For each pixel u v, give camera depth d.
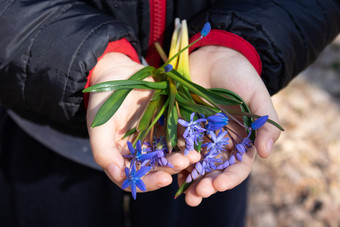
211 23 0.36
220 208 0.48
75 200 0.45
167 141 0.28
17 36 0.31
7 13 0.31
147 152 0.29
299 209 0.71
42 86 0.32
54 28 0.31
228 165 0.29
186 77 0.34
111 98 0.28
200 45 0.36
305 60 0.37
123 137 0.30
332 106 0.93
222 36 0.35
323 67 1.05
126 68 0.32
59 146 0.39
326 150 0.82
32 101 0.33
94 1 0.36
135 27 0.38
